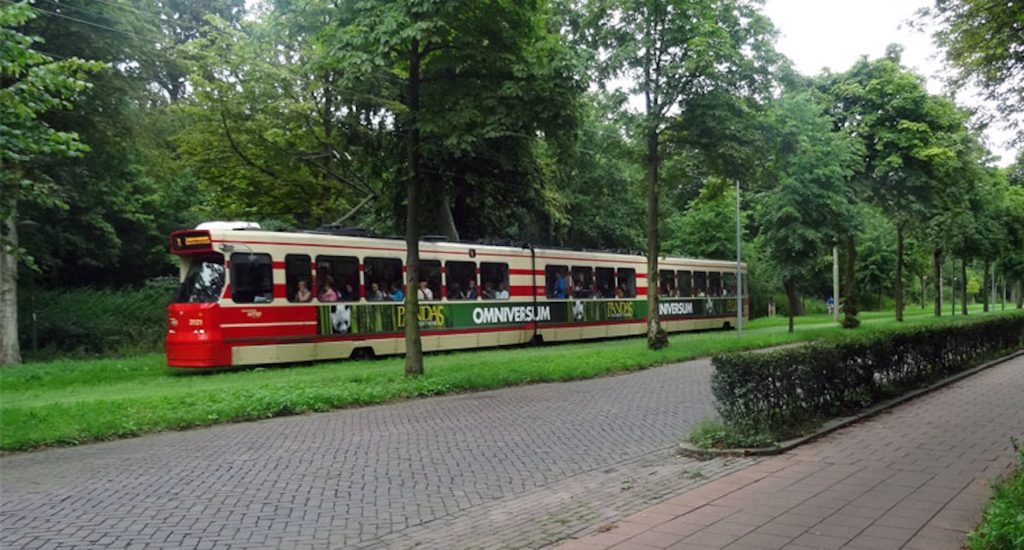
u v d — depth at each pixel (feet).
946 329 51.80
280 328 60.39
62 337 86.58
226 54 75.20
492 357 64.59
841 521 19.17
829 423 32.68
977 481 23.18
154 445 31.60
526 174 87.15
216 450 30.37
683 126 67.67
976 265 260.83
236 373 56.59
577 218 126.93
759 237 92.84
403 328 69.26
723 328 114.01
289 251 61.57
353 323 65.41
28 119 35.17
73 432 32.30
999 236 135.44
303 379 48.16
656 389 48.14
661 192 77.77
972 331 58.49
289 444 31.50
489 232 100.94
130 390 47.19
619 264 94.84
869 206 97.40
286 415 38.91
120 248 105.50
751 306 152.87
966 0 33.47
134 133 78.74
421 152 51.55
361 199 92.22
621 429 34.63
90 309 92.17
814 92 88.38
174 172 87.56
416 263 50.52
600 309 91.35
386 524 20.53
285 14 50.03
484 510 21.83
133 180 103.30
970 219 125.29
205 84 72.08
